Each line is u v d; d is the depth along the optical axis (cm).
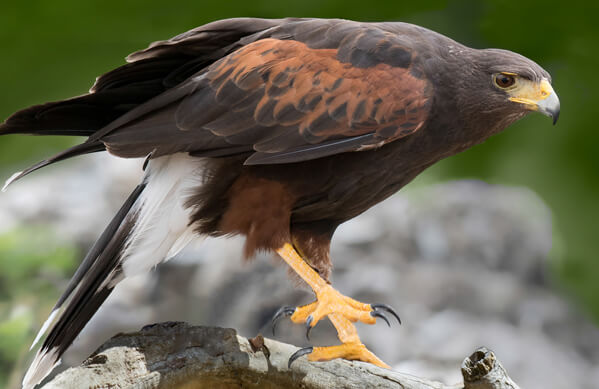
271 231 791
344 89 764
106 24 1087
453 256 1533
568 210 1166
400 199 1554
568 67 1152
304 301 1350
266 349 700
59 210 1520
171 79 785
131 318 1403
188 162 773
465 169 1148
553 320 1534
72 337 746
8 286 1316
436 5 1130
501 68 795
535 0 1111
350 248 1471
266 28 801
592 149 1140
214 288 1383
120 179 1501
